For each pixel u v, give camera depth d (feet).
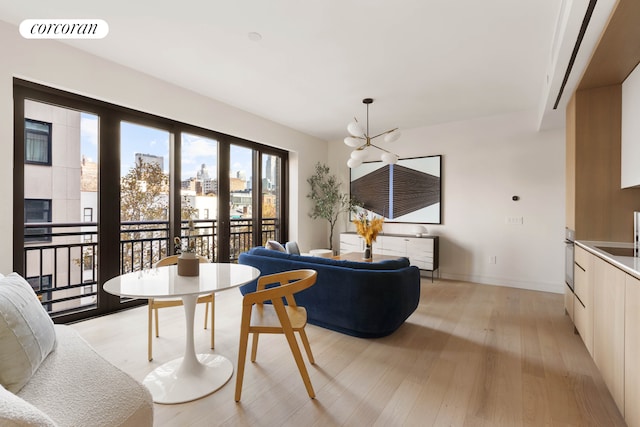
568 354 7.57
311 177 18.98
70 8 7.24
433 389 6.09
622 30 6.04
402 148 17.38
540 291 13.53
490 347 7.98
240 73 10.59
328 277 8.57
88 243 10.76
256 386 6.15
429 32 8.02
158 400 5.58
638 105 7.27
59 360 4.19
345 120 15.90
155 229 12.08
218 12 7.32
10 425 2.17
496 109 13.94
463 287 14.23
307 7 7.09
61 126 10.73
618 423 5.12
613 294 5.56
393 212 17.69
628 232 8.34
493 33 8.02
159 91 11.07
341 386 6.18
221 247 14.07
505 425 5.06
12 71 7.91
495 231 14.73
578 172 8.89
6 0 6.98
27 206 10.07
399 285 8.07
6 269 7.86
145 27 7.97
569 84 8.72
